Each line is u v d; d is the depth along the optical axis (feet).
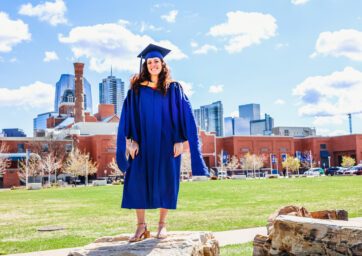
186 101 17.20
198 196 84.79
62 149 272.72
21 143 265.95
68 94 609.42
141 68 17.19
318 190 92.02
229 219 44.93
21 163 245.04
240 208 57.67
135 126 16.85
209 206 62.18
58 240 34.19
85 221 48.24
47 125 458.91
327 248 16.57
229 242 30.19
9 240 35.24
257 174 313.12
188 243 15.61
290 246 18.07
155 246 15.39
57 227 43.06
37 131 338.75
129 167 16.80
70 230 40.50
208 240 17.75
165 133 16.78
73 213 59.21
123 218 50.57
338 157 341.62
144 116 16.75
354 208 50.24
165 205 16.49
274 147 329.93
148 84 17.04
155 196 16.34
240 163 308.81
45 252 28.63
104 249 15.40
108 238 17.46
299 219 18.22
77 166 248.93
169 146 16.83
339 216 22.35
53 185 219.41
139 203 16.38
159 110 16.79
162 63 17.01
